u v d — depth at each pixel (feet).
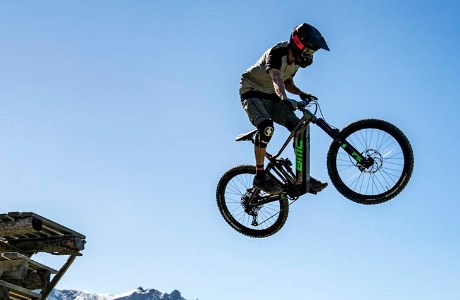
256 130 26.43
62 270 37.58
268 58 24.86
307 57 24.67
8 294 32.17
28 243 37.99
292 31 24.63
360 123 24.94
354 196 25.12
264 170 25.95
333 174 25.36
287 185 25.91
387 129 24.58
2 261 32.71
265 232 27.96
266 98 25.91
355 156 24.91
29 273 35.01
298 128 25.46
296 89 26.81
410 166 24.27
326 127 25.26
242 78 26.25
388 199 24.63
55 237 37.58
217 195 29.01
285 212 27.27
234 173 28.81
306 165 25.43
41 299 34.58
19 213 35.01
